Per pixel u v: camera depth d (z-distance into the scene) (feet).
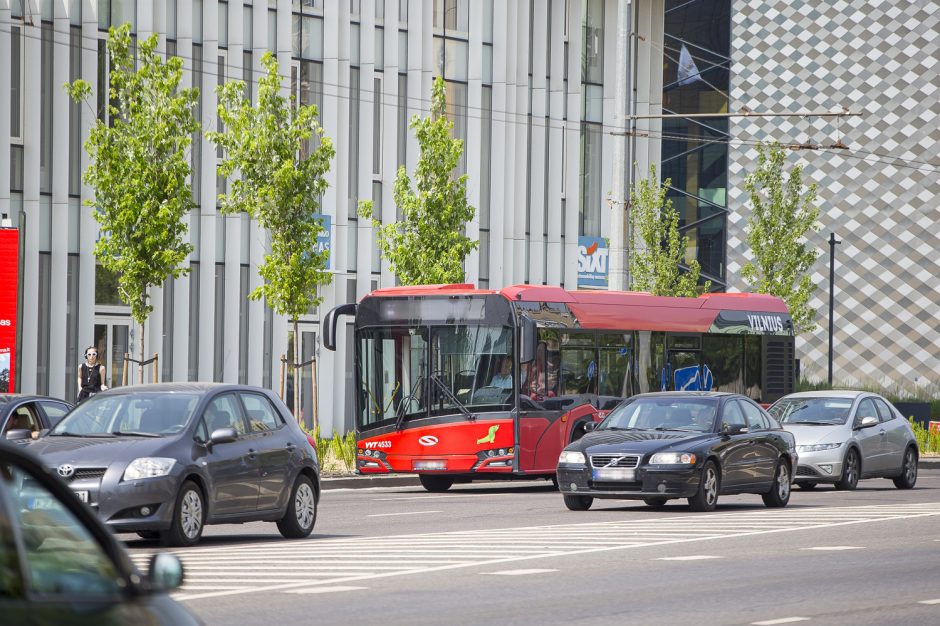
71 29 196.44
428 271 193.36
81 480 82.94
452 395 146.00
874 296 346.54
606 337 156.15
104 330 199.82
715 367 170.19
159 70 157.38
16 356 176.45
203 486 86.99
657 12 296.51
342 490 152.76
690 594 68.59
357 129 231.71
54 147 194.70
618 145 188.34
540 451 147.23
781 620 60.59
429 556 83.71
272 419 95.61
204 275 210.79
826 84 349.20
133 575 28.19
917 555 86.48
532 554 85.25
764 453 126.31
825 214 350.84
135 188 153.48
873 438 157.69
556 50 264.93
